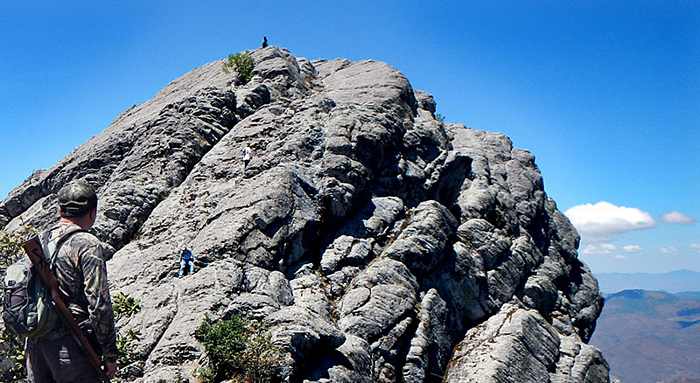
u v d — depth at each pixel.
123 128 51.88
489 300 50.62
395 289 42.06
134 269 38.56
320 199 45.00
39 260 6.98
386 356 39.09
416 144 55.88
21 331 6.89
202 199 43.97
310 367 32.31
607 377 48.66
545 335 47.91
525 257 58.47
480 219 55.69
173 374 30.55
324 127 50.00
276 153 46.53
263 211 40.69
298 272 41.25
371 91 59.84
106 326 7.08
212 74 66.94
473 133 75.69
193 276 36.69
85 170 49.75
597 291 70.06
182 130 49.47
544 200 71.81
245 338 31.39
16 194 52.16
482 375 41.66
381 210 48.41
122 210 44.00
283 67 62.41
